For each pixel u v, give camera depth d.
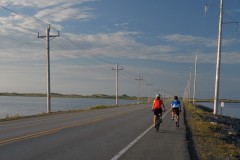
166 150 11.86
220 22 34.56
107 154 10.80
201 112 42.34
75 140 13.73
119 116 30.05
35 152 10.80
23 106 95.06
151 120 25.36
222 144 15.28
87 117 28.19
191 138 16.09
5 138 13.90
